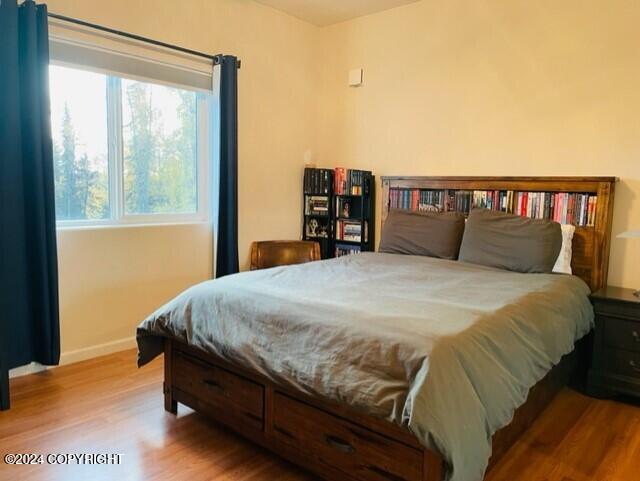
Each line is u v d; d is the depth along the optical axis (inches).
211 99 137.4
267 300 77.7
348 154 163.9
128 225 123.3
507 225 114.6
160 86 127.3
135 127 124.4
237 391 79.0
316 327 68.2
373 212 158.2
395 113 151.0
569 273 111.4
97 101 116.3
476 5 131.7
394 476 59.7
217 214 137.8
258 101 149.7
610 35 111.9
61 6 104.0
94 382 103.9
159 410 92.4
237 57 142.1
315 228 164.6
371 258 123.2
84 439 81.2
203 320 81.9
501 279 98.0
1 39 92.7
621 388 99.3
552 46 120.1
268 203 156.1
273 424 74.0
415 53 145.0
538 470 74.2
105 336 120.0
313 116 169.2
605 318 101.0
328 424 66.4
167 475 71.7
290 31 157.2
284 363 69.0
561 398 101.8
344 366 62.9
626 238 112.6
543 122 122.7
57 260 105.7
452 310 71.2
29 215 99.9
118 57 115.3
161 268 130.5
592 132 115.7
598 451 80.1
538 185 119.3
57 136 109.9
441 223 128.2
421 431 52.7
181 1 126.6
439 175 142.6
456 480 52.7
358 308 71.2
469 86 134.6
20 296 100.6
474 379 58.8
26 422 86.4
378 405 58.2
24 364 103.0
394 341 60.5
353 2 144.7
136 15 117.3
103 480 70.1
